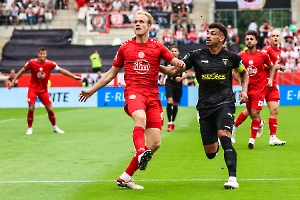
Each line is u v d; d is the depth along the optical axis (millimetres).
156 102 14633
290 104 53781
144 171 17156
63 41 69000
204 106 14977
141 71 14547
